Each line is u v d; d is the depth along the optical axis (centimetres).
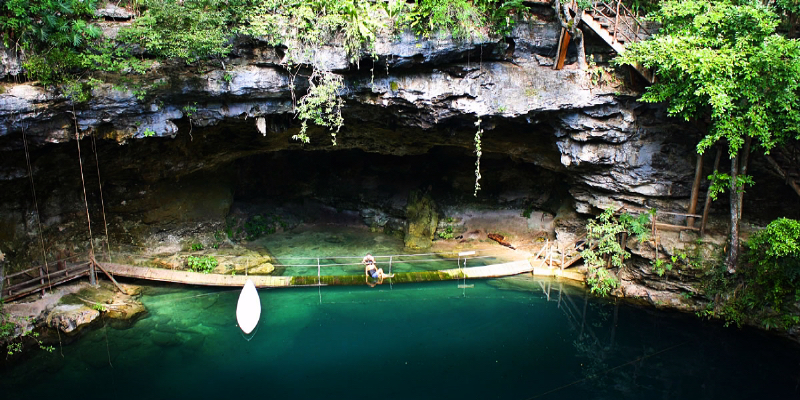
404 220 2358
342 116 1695
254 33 1361
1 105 1212
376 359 1423
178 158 1786
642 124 1614
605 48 1562
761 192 1644
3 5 1213
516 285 1869
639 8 1605
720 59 1255
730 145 1334
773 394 1277
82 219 1816
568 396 1275
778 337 1476
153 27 1314
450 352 1461
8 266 1595
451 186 2395
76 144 1499
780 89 1269
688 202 1683
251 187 2420
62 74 1267
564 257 1956
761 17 1252
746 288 1522
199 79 1402
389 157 2409
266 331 1549
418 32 1435
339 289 1825
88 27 1270
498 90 1554
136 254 1905
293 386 1301
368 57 1457
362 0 1408
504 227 2292
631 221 1672
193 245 2033
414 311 1692
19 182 1553
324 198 2483
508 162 2269
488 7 1462
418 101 1565
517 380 1338
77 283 1703
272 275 1894
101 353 1410
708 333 1530
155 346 1448
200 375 1335
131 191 1873
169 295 1723
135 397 1244
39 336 1451
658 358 1433
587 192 1878
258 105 1534
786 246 1312
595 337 1540
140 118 1416
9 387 1268
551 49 1546
